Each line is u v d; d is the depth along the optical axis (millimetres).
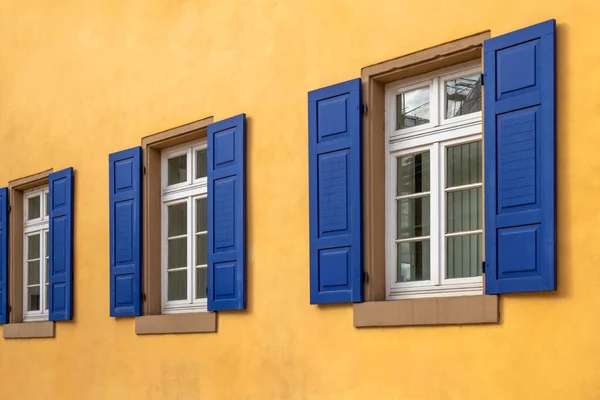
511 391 6359
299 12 8188
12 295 12180
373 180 7438
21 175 12070
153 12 9914
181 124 9445
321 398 7695
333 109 7664
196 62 9305
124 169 10102
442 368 6793
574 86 6121
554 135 6160
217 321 8789
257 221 8430
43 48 11758
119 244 10102
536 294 6250
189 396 9086
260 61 8555
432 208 7215
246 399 8430
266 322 8273
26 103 12047
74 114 11086
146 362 9688
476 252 6961
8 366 12094
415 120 7426
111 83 10484
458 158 7137
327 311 7703
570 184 6098
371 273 7367
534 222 6223
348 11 7738
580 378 5992
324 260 7633
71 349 10891
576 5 6152
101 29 10695
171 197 9812
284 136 8242
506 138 6410
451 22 6957
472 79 7035
